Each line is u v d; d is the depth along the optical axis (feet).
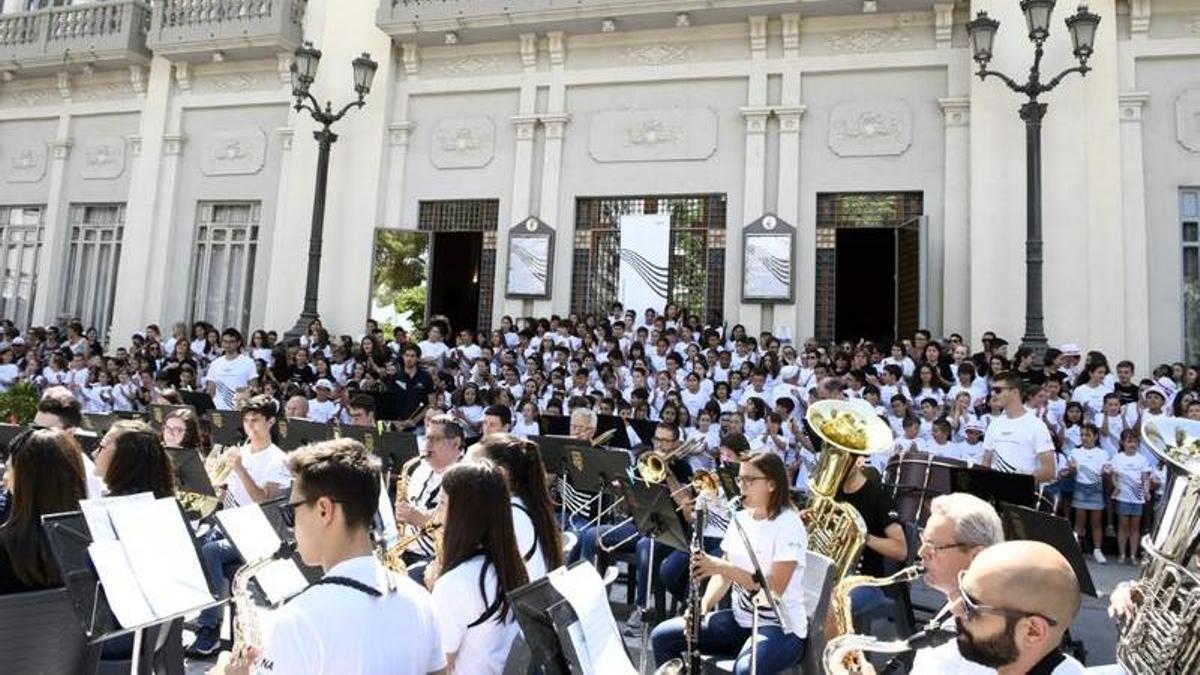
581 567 10.41
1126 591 9.59
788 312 46.70
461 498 10.99
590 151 50.98
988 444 24.62
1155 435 11.29
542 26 51.06
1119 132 42.42
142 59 60.13
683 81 49.96
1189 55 42.24
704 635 15.84
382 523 16.28
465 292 58.70
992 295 42.50
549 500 13.93
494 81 52.75
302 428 28.19
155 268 58.08
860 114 46.78
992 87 43.60
